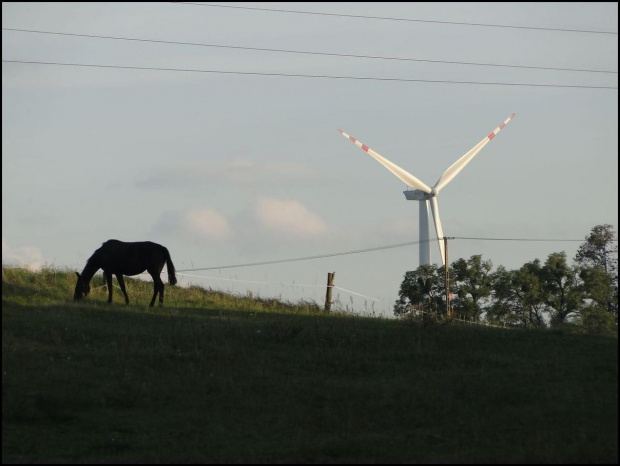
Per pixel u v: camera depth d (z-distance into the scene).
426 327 86.38
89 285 102.69
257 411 62.47
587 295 193.50
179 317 92.25
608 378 66.88
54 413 59.88
